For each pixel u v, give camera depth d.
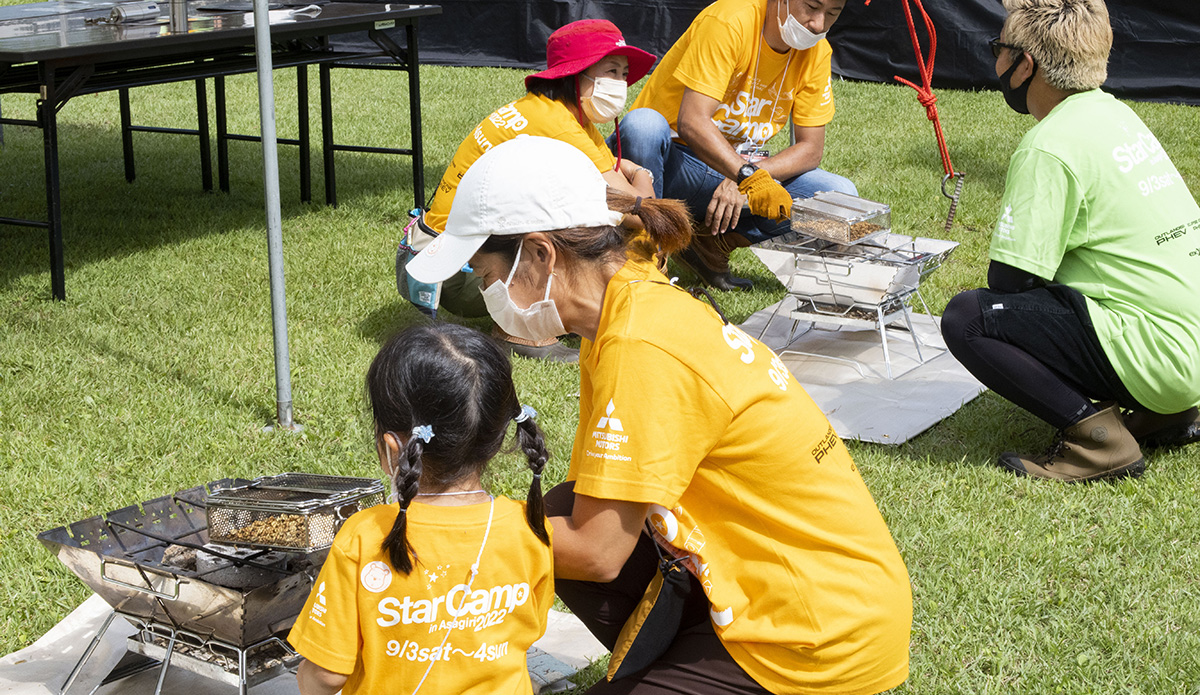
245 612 2.19
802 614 1.94
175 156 8.75
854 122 10.30
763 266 6.29
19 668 2.63
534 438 1.92
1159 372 3.59
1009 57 3.74
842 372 4.76
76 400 4.10
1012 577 3.19
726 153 5.01
